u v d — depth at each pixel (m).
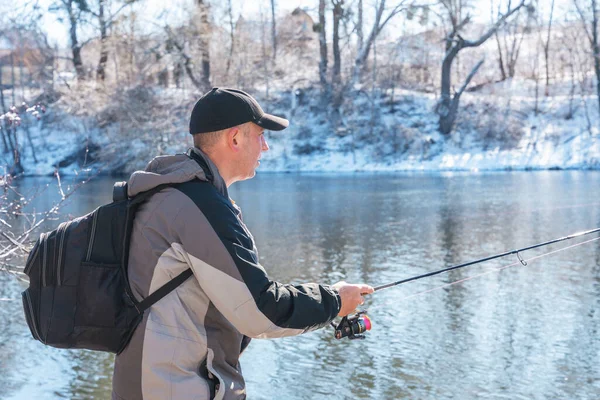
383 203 25.31
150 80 41.47
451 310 11.86
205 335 2.46
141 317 2.43
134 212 2.51
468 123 42.94
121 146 35.59
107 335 2.44
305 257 16.16
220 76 43.09
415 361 9.70
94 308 2.43
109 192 28.67
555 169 38.56
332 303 2.56
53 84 41.47
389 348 10.17
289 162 42.00
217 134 2.62
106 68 43.94
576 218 20.73
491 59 52.94
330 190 30.05
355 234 18.97
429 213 22.56
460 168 40.06
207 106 2.62
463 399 8.54
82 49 47.78
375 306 12.08
